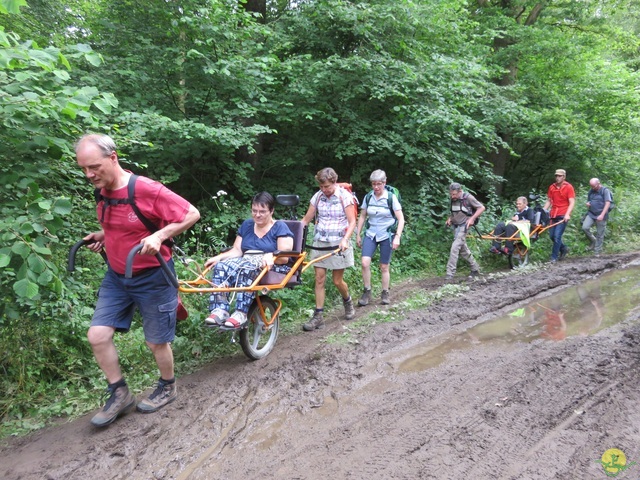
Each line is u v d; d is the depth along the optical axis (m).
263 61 6.98
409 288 7.19
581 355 3.96
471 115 10.58
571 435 2.78
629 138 12.75
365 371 3.87
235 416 3.21
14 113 3.02
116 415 3.13
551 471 2.45
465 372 3.74
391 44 9.19
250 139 6.77
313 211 5.25
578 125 12.30
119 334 4.47
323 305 5.63
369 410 3.20
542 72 13.45
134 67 6.72
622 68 13.92
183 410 3.30
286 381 3.74
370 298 6.27
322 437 2.89
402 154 8.72
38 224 2.93
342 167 9.89
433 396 3.35
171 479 2.54
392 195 5.92
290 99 8.02
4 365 3.75
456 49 10.19
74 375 3.92
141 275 2.96
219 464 2.66
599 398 3.22
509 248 8.51
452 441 2.76
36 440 3.08
